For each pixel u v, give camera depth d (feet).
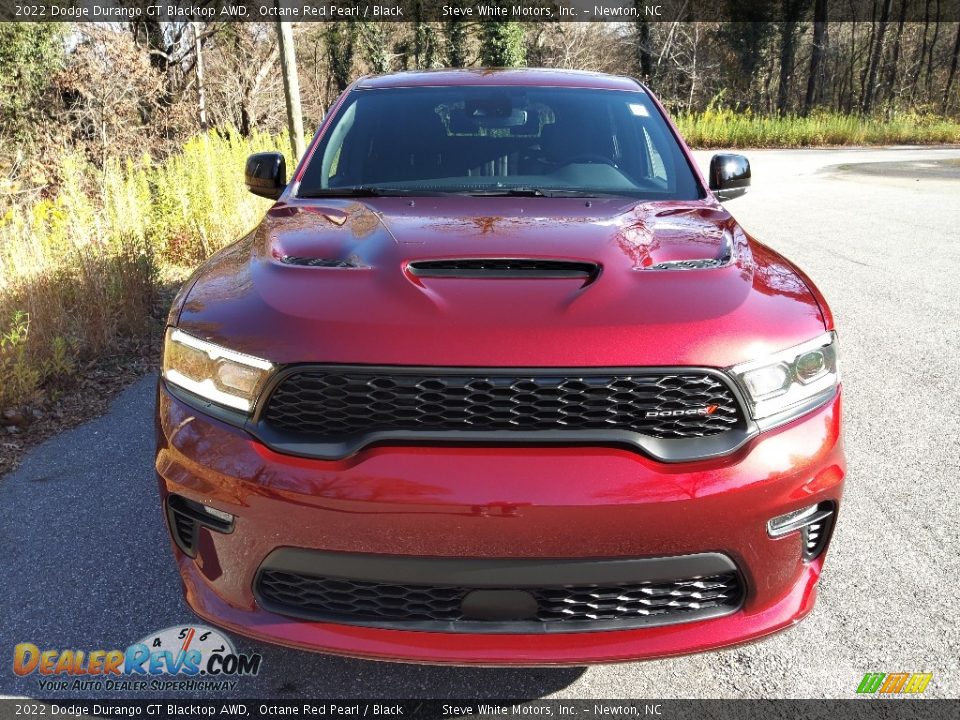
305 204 9.11
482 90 11.21
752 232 30.22
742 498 5.93
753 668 7.52
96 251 18.08
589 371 5.85
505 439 5.82
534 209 8.48
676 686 7.30
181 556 6.89
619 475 5.77
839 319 18.56
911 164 63.67
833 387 6.67
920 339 17.07
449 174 9.85
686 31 147.02
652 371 5.90
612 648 6.16
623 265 6.91
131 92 44.29
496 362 5.84
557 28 148.15
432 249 7.14
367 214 8.36
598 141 10.41
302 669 7.54
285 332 6.13
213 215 23.90
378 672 7.50
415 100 11.12
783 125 91.61
